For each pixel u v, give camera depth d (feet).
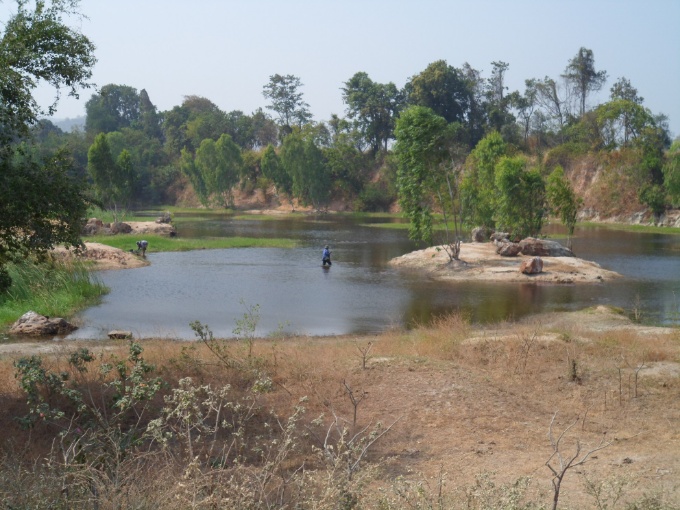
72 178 43.52
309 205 428.15
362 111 434.30
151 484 21.50
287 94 533.14
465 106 424.46
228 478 23.09
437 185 138.00
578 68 415.64
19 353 57.72
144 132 596.70
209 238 204.13
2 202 39.32
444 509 21.84
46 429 33.17
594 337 58.59
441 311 88.48
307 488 21.80
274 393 40.22
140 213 392.27
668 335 63.62
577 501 24.85
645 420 38.22
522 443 33.78
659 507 22.97
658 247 189.26
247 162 473.26
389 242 199.00
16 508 19.16
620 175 323.16
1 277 44.65
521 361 50.14
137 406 35.73
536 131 420.77
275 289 106.83
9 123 41.06
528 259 129.90
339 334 73.72
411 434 34.81
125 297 97.71
